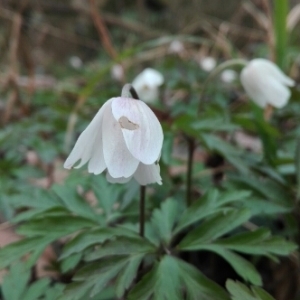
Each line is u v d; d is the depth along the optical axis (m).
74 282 0.16
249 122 0.24
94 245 0.17
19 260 0.19
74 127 0.33
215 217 0.17
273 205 0.20
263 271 0.22
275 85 0.26
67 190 0.20
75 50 1.10
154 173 0.15
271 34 0.38
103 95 0.39
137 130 0.15
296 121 0.33
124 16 1.05
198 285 0.16
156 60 0.69
